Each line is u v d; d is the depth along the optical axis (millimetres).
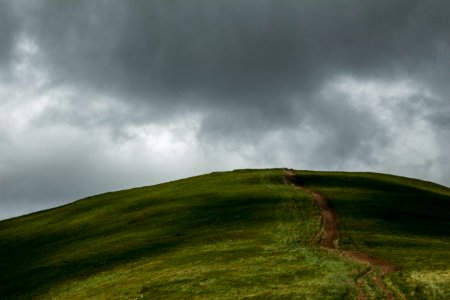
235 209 73688
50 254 67562
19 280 58000
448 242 56406
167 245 60156
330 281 38875
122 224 75688
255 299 35906
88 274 54125
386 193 81688
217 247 55062
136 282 44500
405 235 58719
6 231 87250
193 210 75938
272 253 49938
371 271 41969
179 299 37625
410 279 38750
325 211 69750
